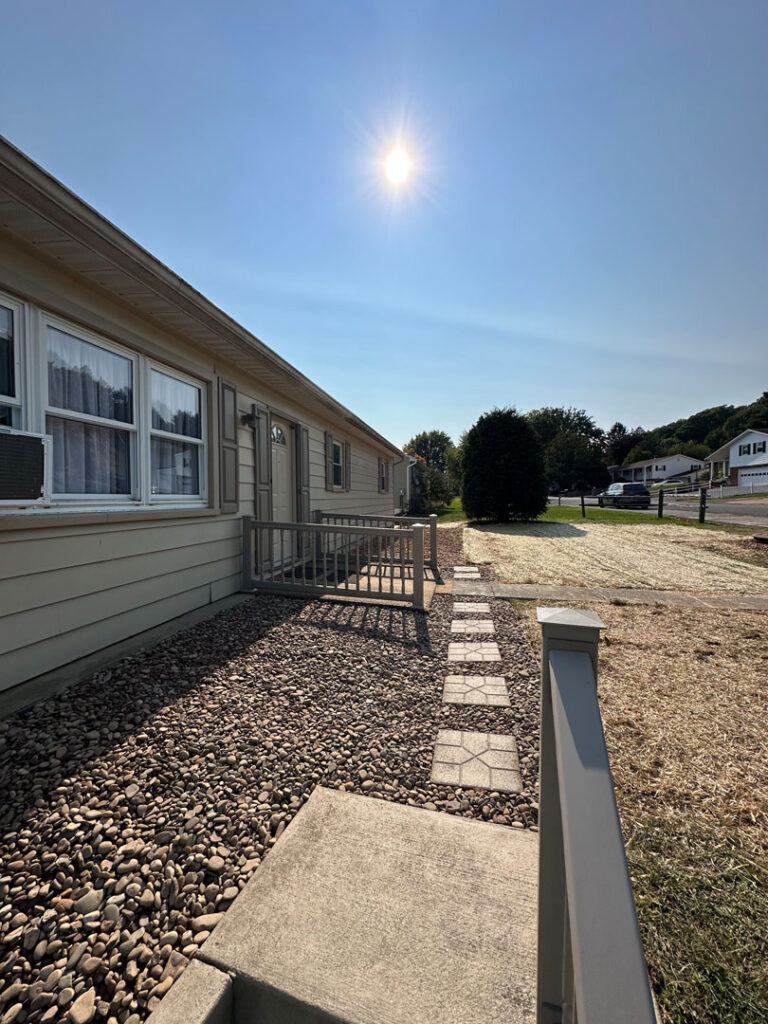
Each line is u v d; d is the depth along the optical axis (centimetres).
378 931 140
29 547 299
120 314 374
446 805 205
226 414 528
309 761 233
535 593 604
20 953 135
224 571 530
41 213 259
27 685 291
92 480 360
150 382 414
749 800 211
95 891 155
